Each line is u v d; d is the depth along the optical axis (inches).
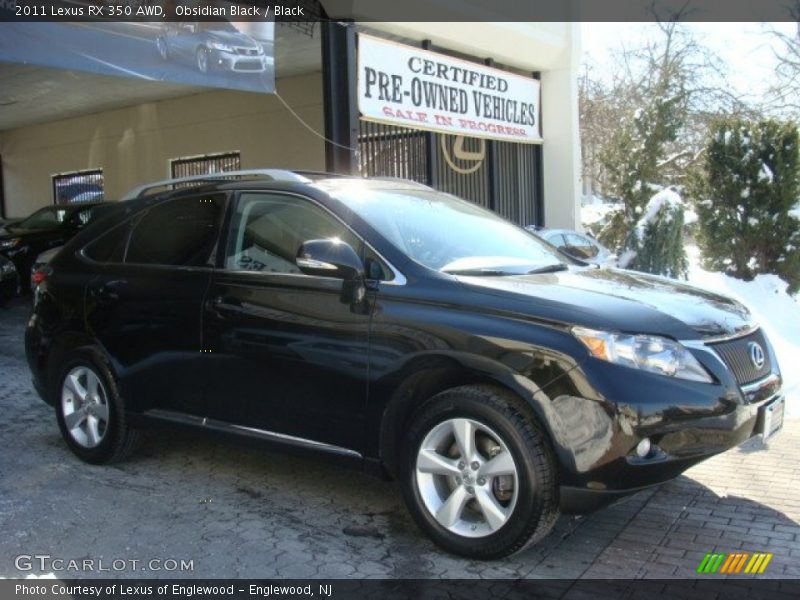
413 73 447.8
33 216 600.4
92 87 605.6
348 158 402.0
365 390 161.0
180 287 189.6
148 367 193.9
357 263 161.3
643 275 197.8
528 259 188.7
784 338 361.4
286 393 171.6
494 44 527.8
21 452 219.3
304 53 531.5
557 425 142.5
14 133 839.1
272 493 188.9
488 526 149.3
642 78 1076.5
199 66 325.7
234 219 189.0
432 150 480.4
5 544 159.5
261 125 635.5
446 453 156.5
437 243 178.7
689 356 148.3
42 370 219.1
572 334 144.6
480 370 148.9
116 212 218.1
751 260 458.3
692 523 170.7
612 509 178.5
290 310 171.3
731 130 451.5
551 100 617.0
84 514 175.2
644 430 140.7
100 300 204.1
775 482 194.7
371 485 194.4
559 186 620.1
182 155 690.8
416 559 153.6
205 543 160.7
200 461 211.6
